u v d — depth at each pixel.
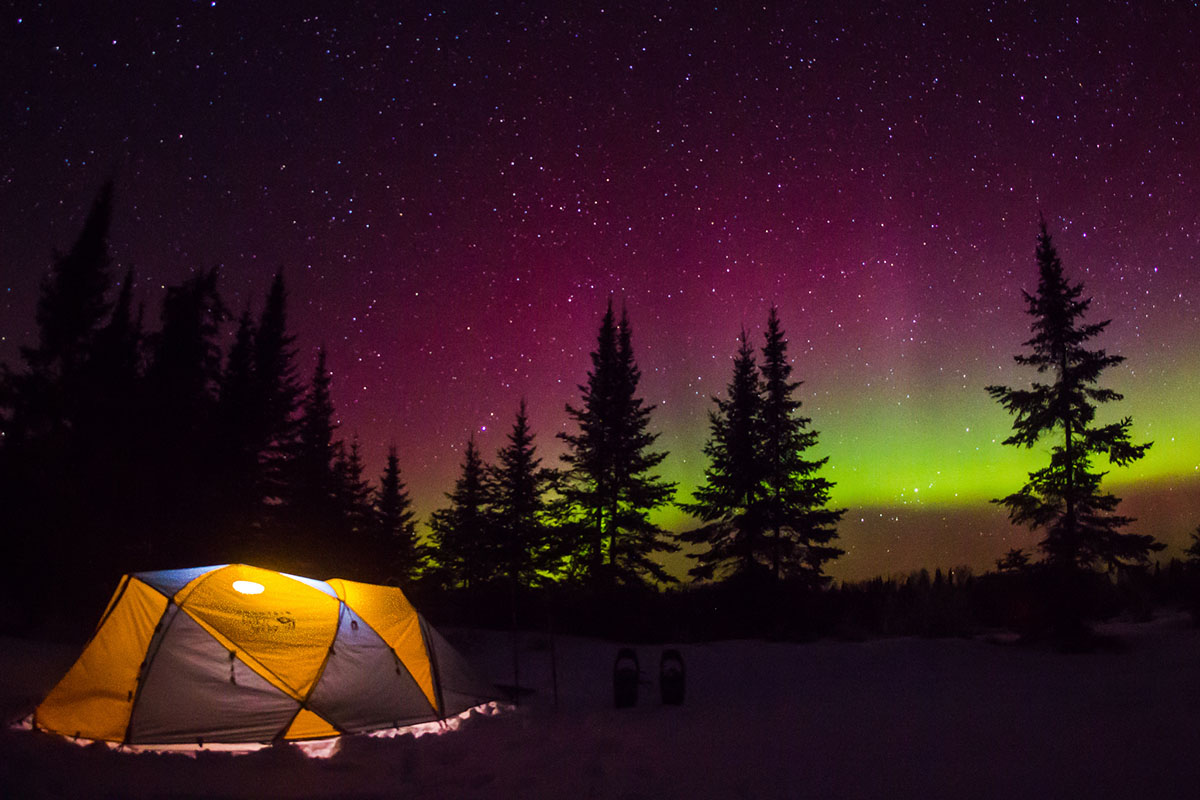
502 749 6.33
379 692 7.59
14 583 15.65
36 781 4.57
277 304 28.77
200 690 6.78
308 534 25.39
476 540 28.72
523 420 29.66
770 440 25.81
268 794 4.86
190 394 21.03
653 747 6.25
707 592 25.06
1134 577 17.39
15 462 17.00
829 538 24.66
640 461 28.94
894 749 5.77
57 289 19.48
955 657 13.85
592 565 27.31
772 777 5.06
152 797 4.59
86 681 6.76
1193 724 5.95
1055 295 16.52
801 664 13.45
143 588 7.27
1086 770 4.70
